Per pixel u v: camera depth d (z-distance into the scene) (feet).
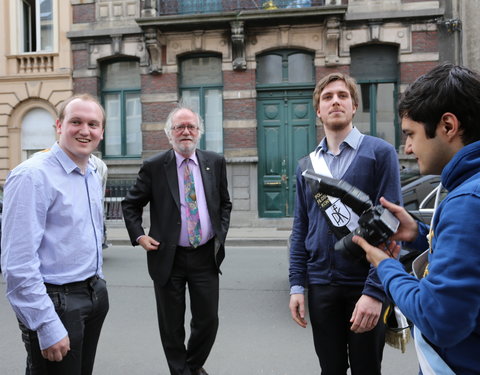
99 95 42.11
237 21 37.83
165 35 39.99
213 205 10.13
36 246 6.13
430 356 3.92
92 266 6.97
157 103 40.40
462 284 3.28
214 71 40.57
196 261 9.89
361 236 4.57
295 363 11.46
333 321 7.20
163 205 9.92
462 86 3.75
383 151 7.05
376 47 38.37
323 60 38.40
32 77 41.98
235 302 16.87
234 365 11.40
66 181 6.68
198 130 10.19
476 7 36.29
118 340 13.25
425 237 4.75
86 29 41.27
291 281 7.69
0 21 42.57
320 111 7.50
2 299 18.02
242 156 39.09
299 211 7.85
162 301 9.85
